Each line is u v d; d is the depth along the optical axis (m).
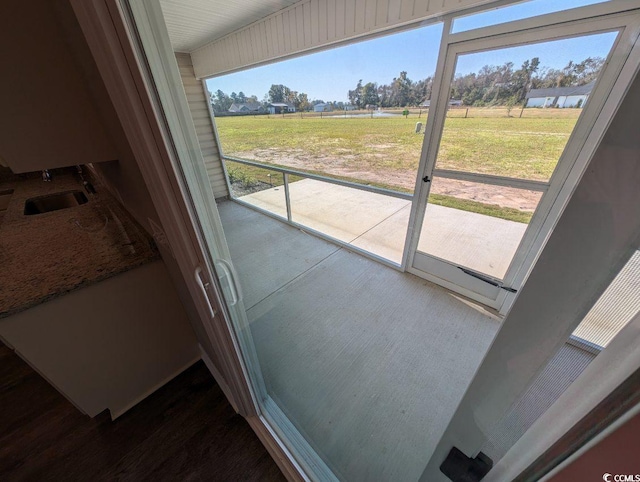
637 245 0.22
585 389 0.26
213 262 0.76
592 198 0.22
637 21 1.01
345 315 2.04
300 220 3.47
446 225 2.09
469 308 2.05
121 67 0.42
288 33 2.37
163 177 0.55
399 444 1.24
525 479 0.32
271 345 1.80
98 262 1.15
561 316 0.29
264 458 1.20
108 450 1.25
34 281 1.02
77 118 0.85
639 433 0.19
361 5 1.83
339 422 1.33
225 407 1.41
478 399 0.43
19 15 0.68
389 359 1.67
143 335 1.33
